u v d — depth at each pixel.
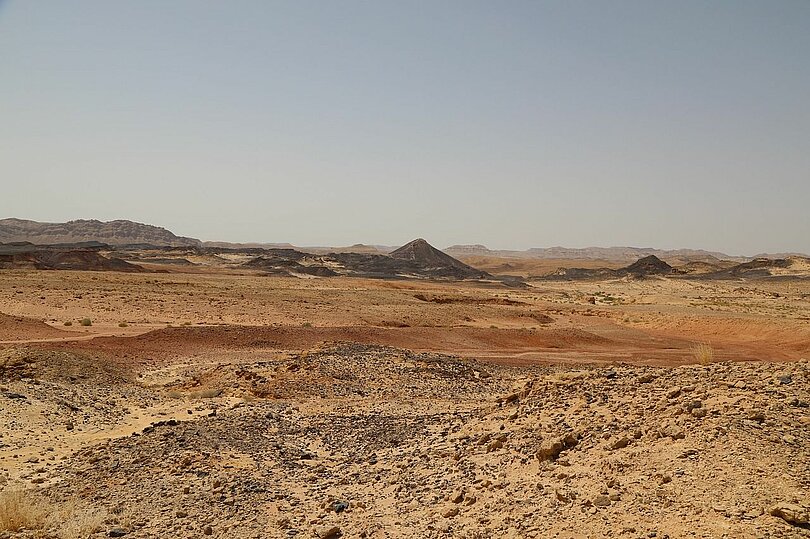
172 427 18.83
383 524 11.24
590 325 72.56
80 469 15.27
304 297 76.19
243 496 13.15
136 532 11.34
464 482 12.65
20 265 116.88
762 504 8.73
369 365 31.44
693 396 13.60
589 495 10.23
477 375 32.19
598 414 14.16
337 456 16.55
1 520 11.26
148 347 36.75
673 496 9.49
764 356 51.28
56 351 28.02
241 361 35.28
